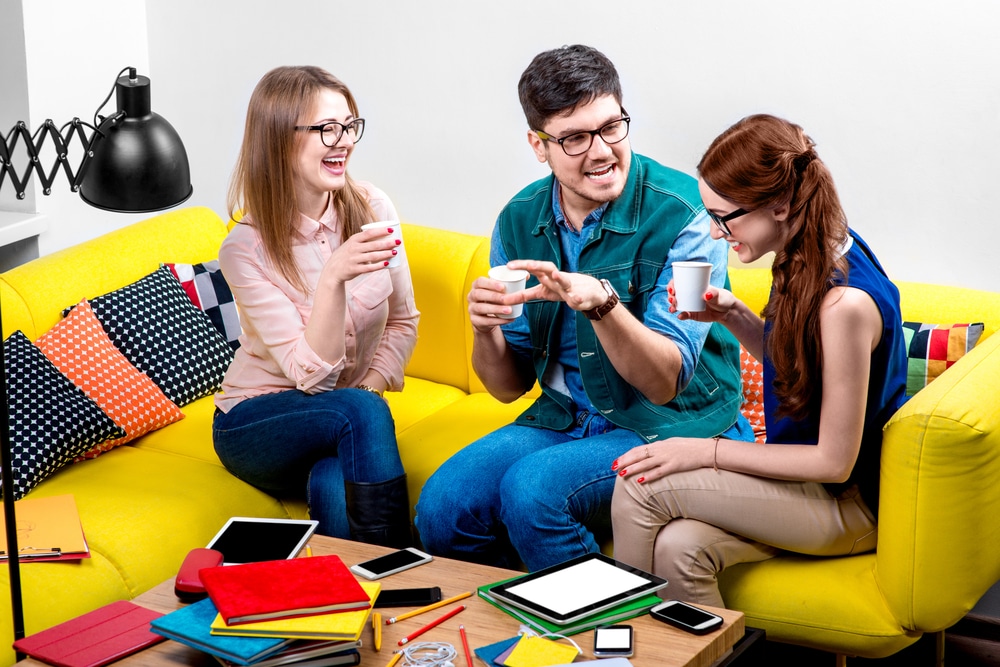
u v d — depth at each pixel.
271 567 1.68
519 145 2.92
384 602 1.72
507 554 2.27
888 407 1.94
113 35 3.19
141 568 2.16
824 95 2.55
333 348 2.31
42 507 2.22
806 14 2.52
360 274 2.24
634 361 2.05
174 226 3.04
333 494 2.29
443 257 2.88
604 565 1.79
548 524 2.06
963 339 2.26
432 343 2.93
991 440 1.82
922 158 2.49
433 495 2.19
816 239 1.85
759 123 1.87
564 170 2.16
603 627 1.63
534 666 1.52
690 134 2.72
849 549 2.00
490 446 2.27
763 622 2.02
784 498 1.94
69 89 3.07
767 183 1.83
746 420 2.36
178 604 1.75
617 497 2.01
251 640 1.53
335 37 3.07
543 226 2.30
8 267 3.08
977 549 1.87
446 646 1.59
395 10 2.97
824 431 1.87
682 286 1.96
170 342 2.77
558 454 2.13
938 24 2.40
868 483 1.99
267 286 2.40
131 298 2.76
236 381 2.49
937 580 1.88
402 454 2.48
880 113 2.50
